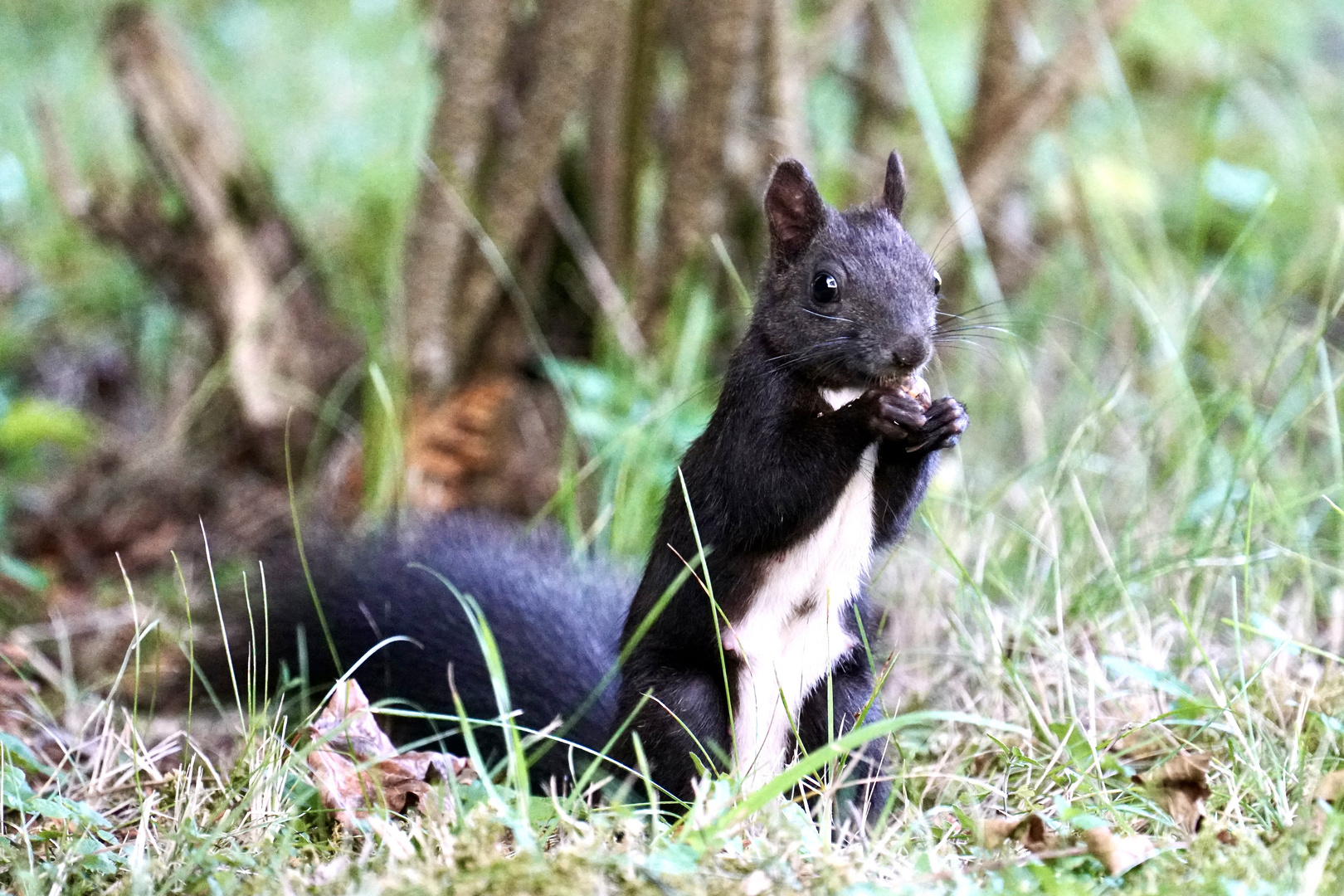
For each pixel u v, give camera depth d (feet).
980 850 20.94
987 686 28.35
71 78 62.90
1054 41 53.98
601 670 28.27
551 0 37.22
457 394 39.96
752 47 39.99
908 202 45.55
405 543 30.68
